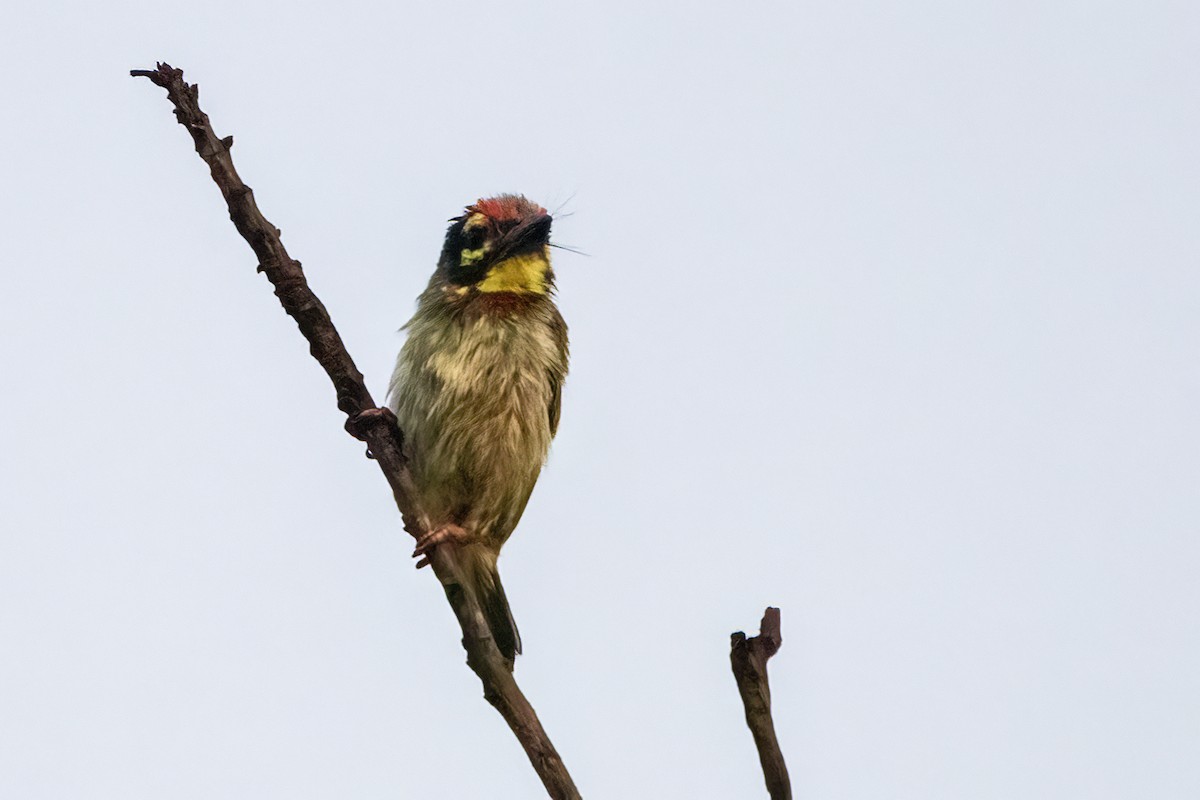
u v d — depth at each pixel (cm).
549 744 740
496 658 775
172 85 824
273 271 849
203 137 827
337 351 867
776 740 578
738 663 588
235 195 834
